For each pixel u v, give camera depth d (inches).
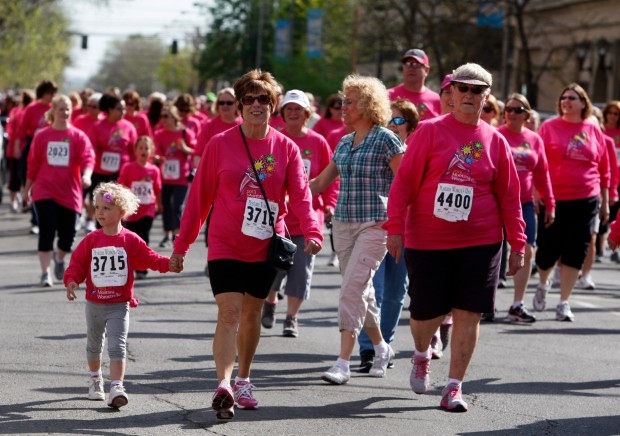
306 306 1138.0
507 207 701.9
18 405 679.7
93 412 668.7
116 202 698.8
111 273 697.0
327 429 643.5
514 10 4394.7
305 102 971.9
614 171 1305.4
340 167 792.9
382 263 828.6
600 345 970.7
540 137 1094.4
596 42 4525.1
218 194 681.0
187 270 1417.3
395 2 4407.0
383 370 809.5
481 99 692.1
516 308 1083.9
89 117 1541.6
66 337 911.7
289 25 6077.8
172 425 641.0
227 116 1212.5
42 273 1220.5
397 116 859.4
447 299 701.9
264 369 818.2
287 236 708.0
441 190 690.2
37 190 1214.3
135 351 865.5
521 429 660.1
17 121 2105.1
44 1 6491.1
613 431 663.8
